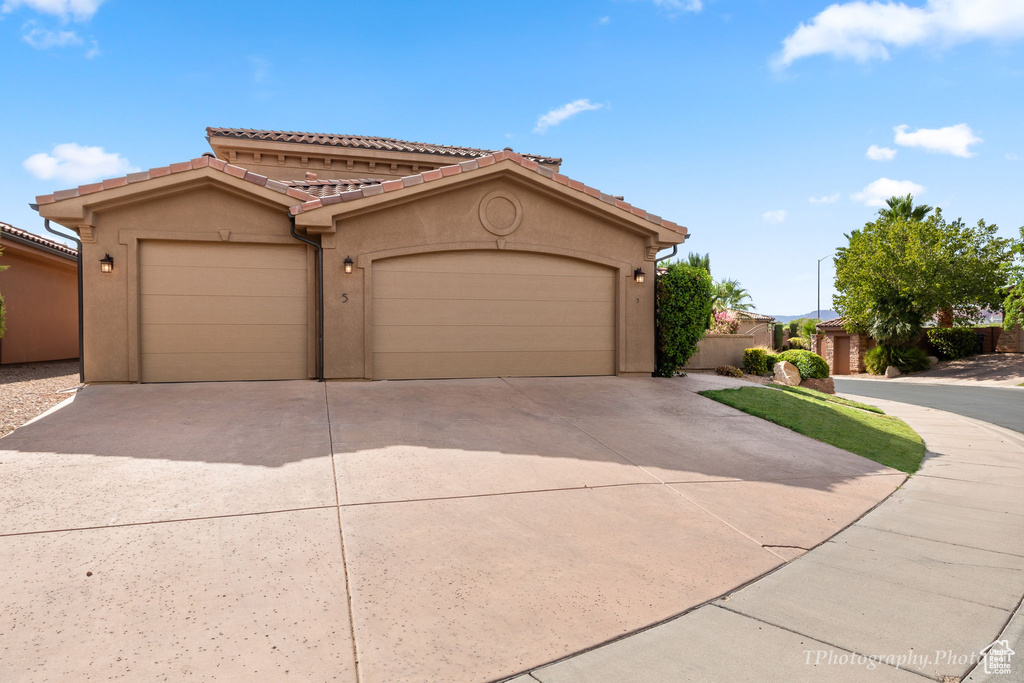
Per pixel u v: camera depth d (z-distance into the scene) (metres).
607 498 5.12
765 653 2.91
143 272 9.70
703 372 15.73
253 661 2.64
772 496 5.51
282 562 3.61
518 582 3.56
